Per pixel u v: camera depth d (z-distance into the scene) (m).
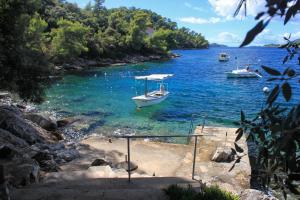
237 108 24.98
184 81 41.34
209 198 5.21
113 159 11.48
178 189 5.44
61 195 5.52
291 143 1.62
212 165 10.40
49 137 15.80
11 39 15.33
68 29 54.69
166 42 106.88
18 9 15.41
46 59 17.11
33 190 5.74
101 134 17.56
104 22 98.00
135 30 81.69
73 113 22.50
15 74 15.52
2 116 14.85
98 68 58.94
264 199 7.42
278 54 123.38
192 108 24.84
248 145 12.25
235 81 41.31
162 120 20.98
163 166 10.80
